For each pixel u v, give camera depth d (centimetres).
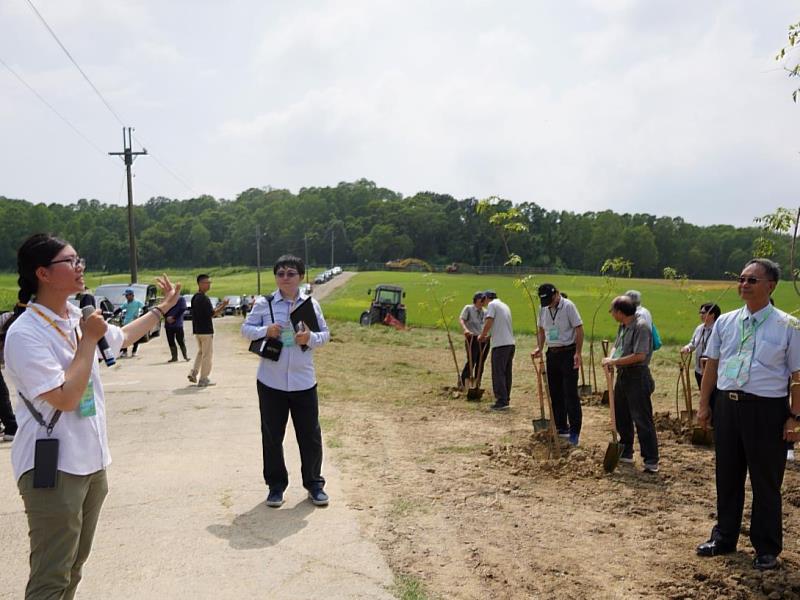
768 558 434
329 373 1398
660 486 616
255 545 447
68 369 274
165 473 616
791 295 4231
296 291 546
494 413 964
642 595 394
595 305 3991
